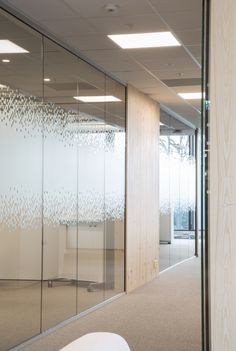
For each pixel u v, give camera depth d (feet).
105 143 27.32
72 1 17.52
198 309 24.89
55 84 22.04
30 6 17.99
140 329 21.15
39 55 20.67
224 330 11.59
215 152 11.69
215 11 11.68
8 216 19.08
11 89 18.90
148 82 29.68
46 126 21.47
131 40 21.89
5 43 18.38
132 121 30.73
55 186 22.43
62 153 22.89
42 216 21.52
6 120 18.61
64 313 22.79
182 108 38.27
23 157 19.81
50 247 22.24
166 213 38.55
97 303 25.85
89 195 25.64
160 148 37.01
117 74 27.76
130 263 30.09
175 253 41.19
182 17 19.04
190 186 46.39
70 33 20.98
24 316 20.07
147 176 33.73
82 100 24.63
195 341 19.35
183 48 22.97
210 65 11.75
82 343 7.15
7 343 18.61
